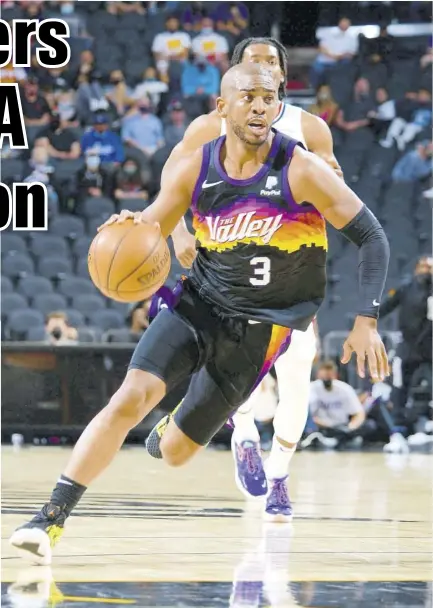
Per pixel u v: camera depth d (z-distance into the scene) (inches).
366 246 204.1
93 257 199.5
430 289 622.2
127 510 297.6
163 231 210.2
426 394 617.9
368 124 892.0
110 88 933.2
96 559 201.0
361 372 203.8
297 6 958.4
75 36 924.6
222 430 597.0
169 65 911.0
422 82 924.6
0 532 239.8
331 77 927.0
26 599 156.3
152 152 851.4
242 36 943.7
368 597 162.9
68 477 198.1
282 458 277.7
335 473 443.8
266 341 209.8
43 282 761.6
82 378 578.2
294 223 204.5
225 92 201.8
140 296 201.3
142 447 577.9
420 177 858.1
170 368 203.2
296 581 177.5
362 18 961.5
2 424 580.1
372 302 202.1
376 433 609.0
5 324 708.7
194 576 181.0
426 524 271.7
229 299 207.9
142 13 960.3
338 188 203.2
